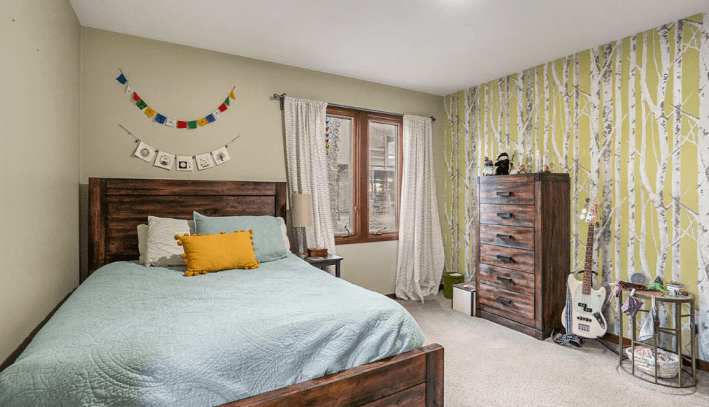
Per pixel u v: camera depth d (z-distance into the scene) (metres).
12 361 1.43
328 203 3.73
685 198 2.56
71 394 1.05
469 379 2.33
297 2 2.38
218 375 1.20
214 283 2.02
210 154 3.18
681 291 2.39
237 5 2.42
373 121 4.21
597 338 3.01
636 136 2.81
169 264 2.48
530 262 3.08
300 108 3.56
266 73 3.45
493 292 3.44
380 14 2.53
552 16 2.54
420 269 4.37
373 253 4.17
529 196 3.09
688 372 2.45
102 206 2.72
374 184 4.27
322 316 1.49
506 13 2.50
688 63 2.54
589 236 2.84
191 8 2.47
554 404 2.05
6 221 1.37
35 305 1.71
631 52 2.84
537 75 3.52
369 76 3.90
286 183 3.48
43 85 1.83
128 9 2.49
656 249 2.70
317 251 3.34
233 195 3.19
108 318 1.44
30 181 1.64
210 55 3.19
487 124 4.05
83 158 2.74
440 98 4.61
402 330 1.62
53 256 2.01
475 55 3.27
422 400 1.62
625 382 2.30
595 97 3.07
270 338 1.33
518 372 2.43
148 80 2.95
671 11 2.46
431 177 4.45
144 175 2.94
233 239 2.50
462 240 4.36
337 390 1.38
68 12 2.35
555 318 3.10
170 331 1.31
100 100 2.79
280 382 1.31
